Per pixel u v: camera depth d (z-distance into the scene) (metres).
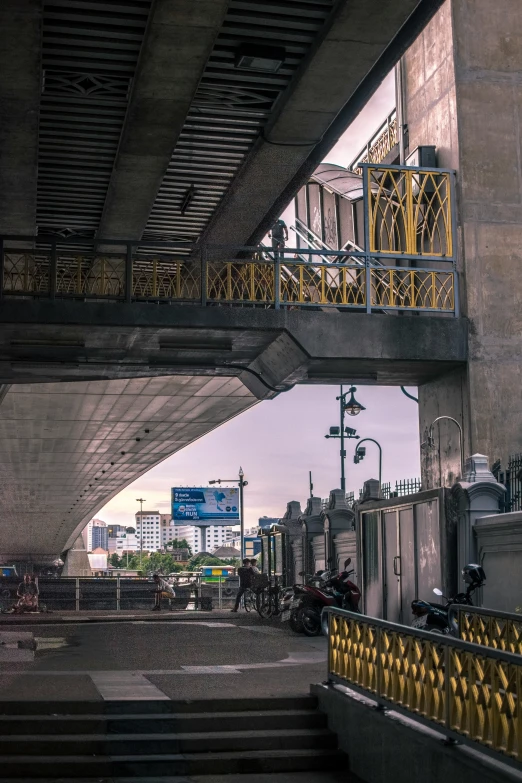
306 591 19.08
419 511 16.25
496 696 6.57
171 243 17.50
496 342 18.56
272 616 24.59
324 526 23.75
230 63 15.20
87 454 52.91
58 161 19.41
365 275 18.58
